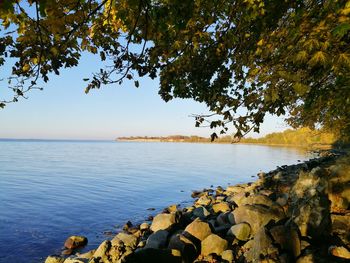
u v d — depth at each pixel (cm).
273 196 1672
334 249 795
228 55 538
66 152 13738
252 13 436
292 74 397
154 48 458
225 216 1309
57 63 376
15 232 1831
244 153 12212
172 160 8600
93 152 13925
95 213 2342
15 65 382
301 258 795
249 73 470
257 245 848
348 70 431
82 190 3441
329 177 1084
